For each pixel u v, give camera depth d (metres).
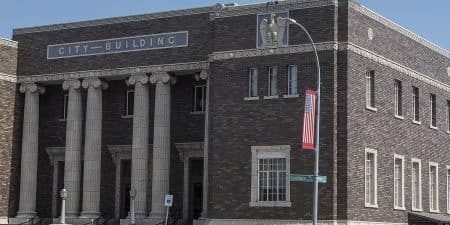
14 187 60.16
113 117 59.25
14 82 60.34
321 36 47.69
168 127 55.19
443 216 57.41
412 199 55.72
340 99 47.34
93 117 57.44
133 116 56.88
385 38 52.41
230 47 50.31
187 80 57.16
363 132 48.97
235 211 49.03
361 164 48.47
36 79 59.69
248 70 49.78
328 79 47.28
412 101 56.38
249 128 49.25
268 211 48.00
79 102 58.34
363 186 48.59
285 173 47.94
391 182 52.50
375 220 49.78
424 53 58.41
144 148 55.59
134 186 55.38
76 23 58.56
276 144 48.31
